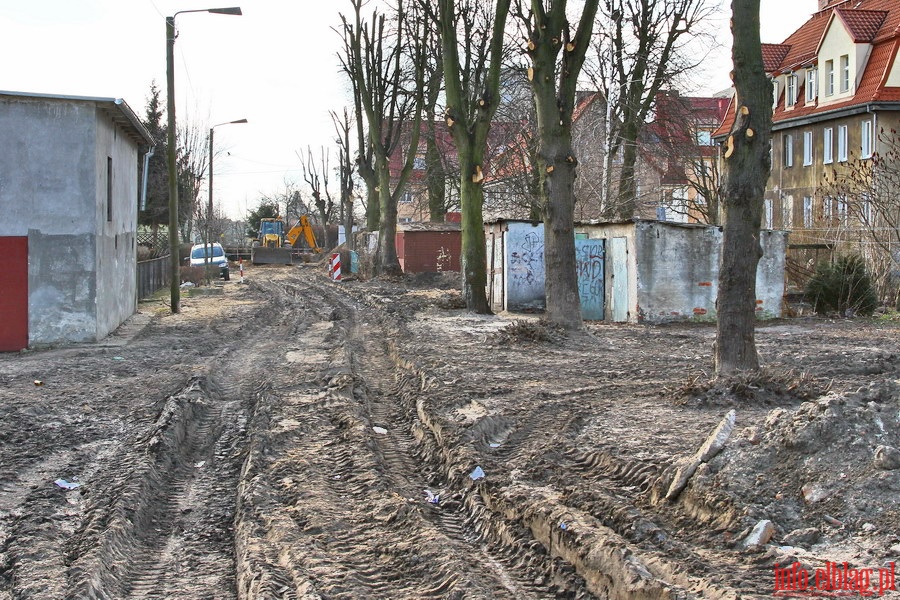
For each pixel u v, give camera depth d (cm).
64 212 1905
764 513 613
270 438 983
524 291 2578
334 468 872
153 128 6456
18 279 1891
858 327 2105
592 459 824
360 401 1213
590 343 1767
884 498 602
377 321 2398
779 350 1631
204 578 621
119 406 1204
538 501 689
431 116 4400
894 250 2506
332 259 4788
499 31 2325
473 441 906
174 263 2759
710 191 3738
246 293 3766
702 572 535
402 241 4719
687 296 2261
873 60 3616
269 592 547
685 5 3441
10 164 1880
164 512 777
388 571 604
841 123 3744
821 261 2500
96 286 1933
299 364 1608
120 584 607
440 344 1772
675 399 1070
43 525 704
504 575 606
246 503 755
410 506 730
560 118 1873
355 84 4634
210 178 4825
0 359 1736
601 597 554
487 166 4019
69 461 916
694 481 675
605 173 3569
